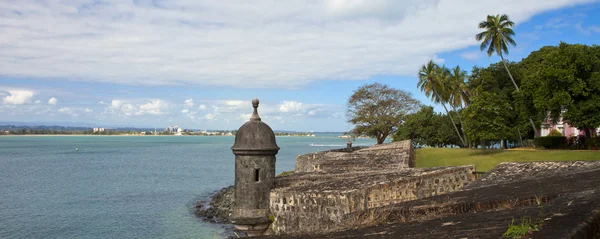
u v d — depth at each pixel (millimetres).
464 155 39531
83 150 139875
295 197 13539
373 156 27797
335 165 24984
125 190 48156
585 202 4758
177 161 92750
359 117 72188
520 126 49594
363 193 13000
